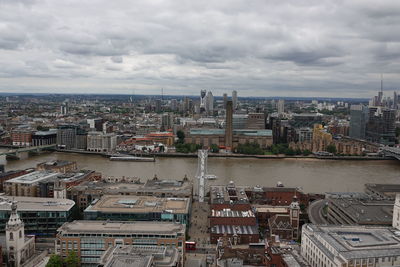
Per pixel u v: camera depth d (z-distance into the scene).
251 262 188.12
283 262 172.25
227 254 189.38
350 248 174.25
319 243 191.25
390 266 166.25
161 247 180.88
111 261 161.00
